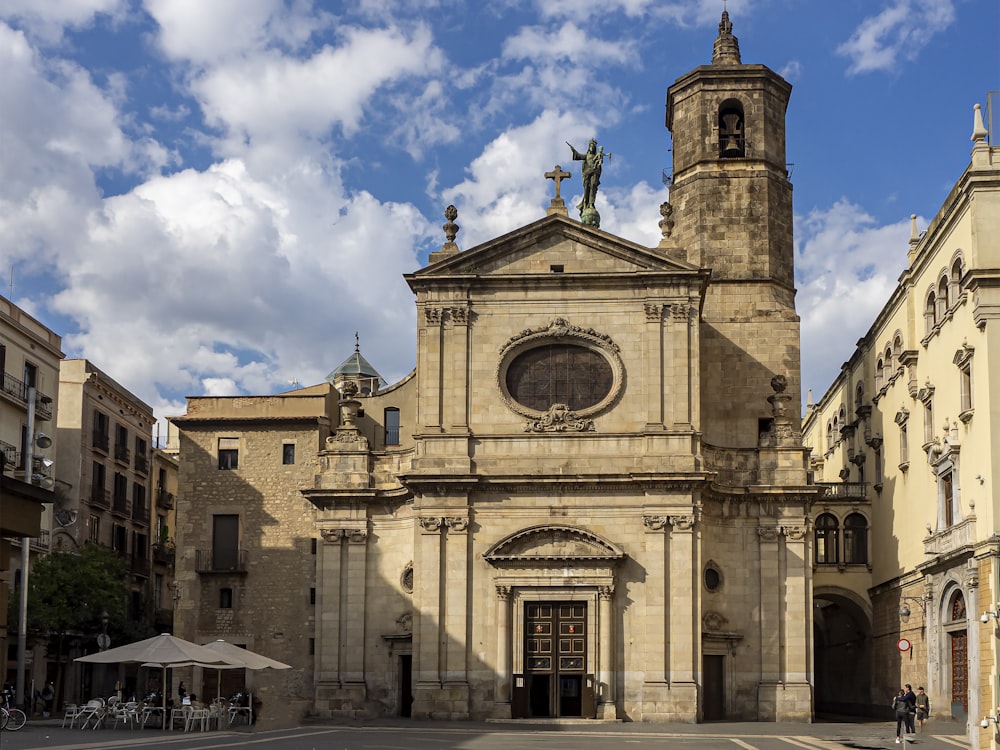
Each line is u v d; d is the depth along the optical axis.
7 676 65.44
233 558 68.69
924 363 57.44
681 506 55.75
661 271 57.81
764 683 57.19
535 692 55.88
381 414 68.81
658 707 54.47
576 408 57.94
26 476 56.81
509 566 55.91
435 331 58.56
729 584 58.25
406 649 58.28
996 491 45.72
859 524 69.75
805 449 59.44
